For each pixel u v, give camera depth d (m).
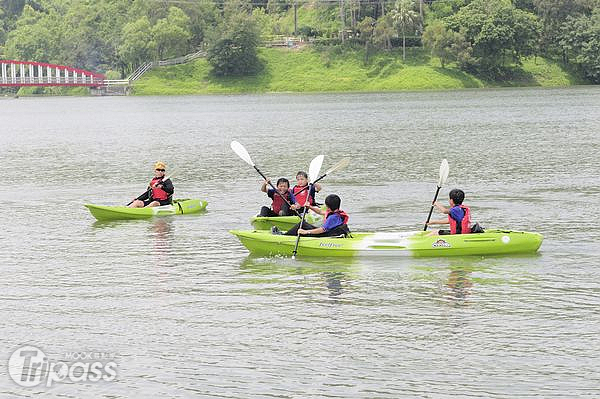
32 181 35.84
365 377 12.70
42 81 168.62
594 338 14.06
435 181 33.28
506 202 27.44
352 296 16.69
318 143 52.84
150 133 65.75
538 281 17.58
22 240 22.77
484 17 158.75
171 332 14.73
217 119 83.88
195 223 24.97
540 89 145.00
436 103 104.31
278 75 165.38
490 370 12.87
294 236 20.22
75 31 196.38
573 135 53.56
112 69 191.88
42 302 16.61
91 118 91.94
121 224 25.03
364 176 35.44
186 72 170.38
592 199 27.69
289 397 12.10
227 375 12.88
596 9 164.38
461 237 19.92
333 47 169.12
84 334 14.72
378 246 19.81
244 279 18.14
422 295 16.69
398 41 168.62
